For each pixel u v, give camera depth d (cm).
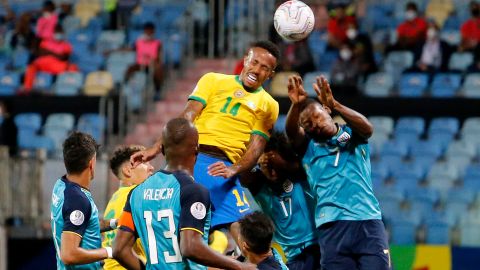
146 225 2355
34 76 6744
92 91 6606
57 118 6269
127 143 5909
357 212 2823
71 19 7738
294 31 2903
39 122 6262
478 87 6556
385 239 2836
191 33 6856
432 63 6781
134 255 2402
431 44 6825
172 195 2331
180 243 2302
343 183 2838
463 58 6925
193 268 2350
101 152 5253
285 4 2942
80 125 5978
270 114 2877
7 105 6316
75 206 2578
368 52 6656
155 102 6338
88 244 2622
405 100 6275
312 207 3020
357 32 6912
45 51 6875
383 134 6128
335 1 7400
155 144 2720
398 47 6956
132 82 6375
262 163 2989
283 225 3053
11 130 5781
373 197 2869
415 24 6962
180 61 6762
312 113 2808
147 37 6644
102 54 7125
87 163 2650
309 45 6856
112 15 7575
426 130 6306
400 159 5947
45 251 5112
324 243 2853
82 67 7006
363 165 2862
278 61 2888
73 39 7362
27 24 7444
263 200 3066
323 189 2858
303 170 3002
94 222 2634
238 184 2892
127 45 7294
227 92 2858
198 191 2316
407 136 6144
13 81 6938
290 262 3069
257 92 2875
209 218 2358
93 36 7431
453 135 6194
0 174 5131
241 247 2594
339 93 6297
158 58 6475
